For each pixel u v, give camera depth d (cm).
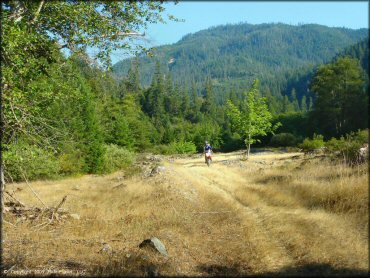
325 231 688
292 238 691
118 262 644
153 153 6212
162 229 906
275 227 781
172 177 1877
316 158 1934
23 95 999
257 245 703
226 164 2755
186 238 823
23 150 1088
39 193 1889
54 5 1070
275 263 607
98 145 3073
